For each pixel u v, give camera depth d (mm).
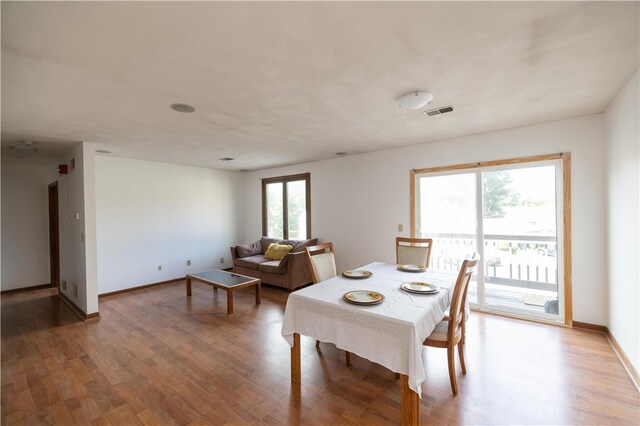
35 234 5371
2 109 2535
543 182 3424
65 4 1286
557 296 3379
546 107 2832
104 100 2410
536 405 2020
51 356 2777
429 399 2096
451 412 1960
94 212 3816
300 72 2012
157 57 1769
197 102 2504
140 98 2391
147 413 1990
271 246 5703
